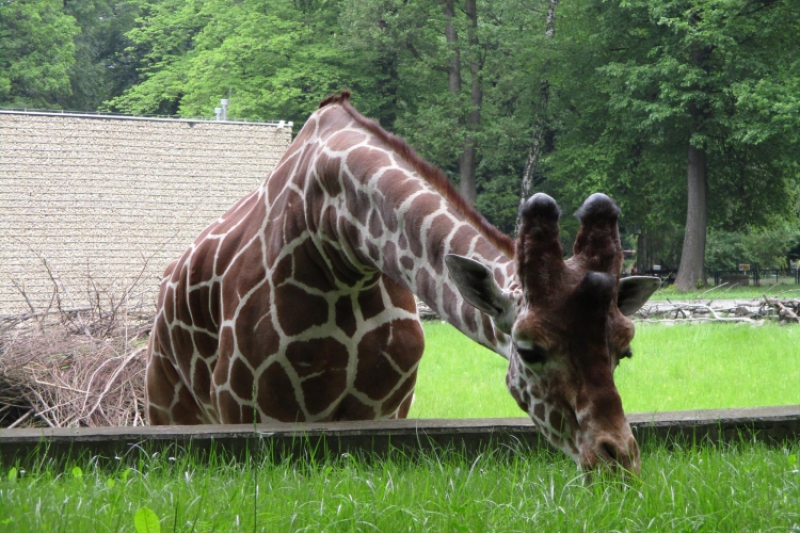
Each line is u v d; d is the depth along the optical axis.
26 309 21.94
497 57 41.38
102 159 24.23
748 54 33.88
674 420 5.23
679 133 36.66
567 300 3.54
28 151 23.66
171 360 6.66
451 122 39.03
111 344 11.11
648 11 34.72
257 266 5.69
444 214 4.55
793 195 41.56
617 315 3.61
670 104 35.09
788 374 11.90
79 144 24.09
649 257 48.66
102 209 24.11
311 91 42.88
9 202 23.39
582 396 3.53
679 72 33.56
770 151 36.69
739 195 40.03
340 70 41.69
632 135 37.12
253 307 5.63
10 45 44.72
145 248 24.41
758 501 3.72
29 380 10.28
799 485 3.98
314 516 3.50
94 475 4.39
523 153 43.00
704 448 4.93
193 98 43.50
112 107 52.56
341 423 5.05
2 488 3.82
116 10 55.97
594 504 3.46
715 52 35.69
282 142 25.62
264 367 5.58
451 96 39.84
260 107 40.44
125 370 10.53
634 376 11.87
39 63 45.66
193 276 6.18
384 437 4.91
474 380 12.22
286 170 5.85
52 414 9.95
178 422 6.94
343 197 5.17
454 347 15.58
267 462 4.64
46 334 11.13
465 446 4.98
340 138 5.40
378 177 4.92
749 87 32.09
